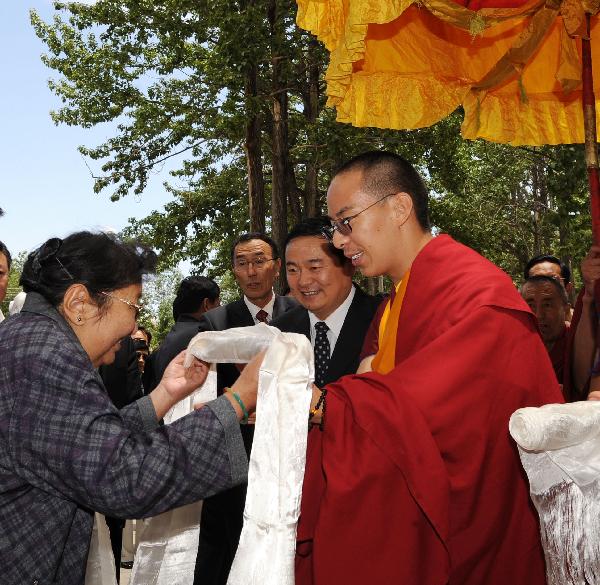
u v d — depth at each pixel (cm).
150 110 2106
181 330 470
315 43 1603
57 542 198
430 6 340
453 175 2052
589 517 208
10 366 196
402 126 383
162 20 1808
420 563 218
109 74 2119
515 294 246
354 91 374
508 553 242
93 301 213
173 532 287
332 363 333
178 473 192
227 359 237
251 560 202
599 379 329
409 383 227
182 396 254
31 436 189
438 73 390
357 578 214
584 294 352
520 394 235
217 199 2441
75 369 196
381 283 2752
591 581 207
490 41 400
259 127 1716
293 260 337
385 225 269
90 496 188
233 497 405
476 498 231
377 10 285
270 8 1530
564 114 415
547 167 1455
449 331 235
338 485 214
